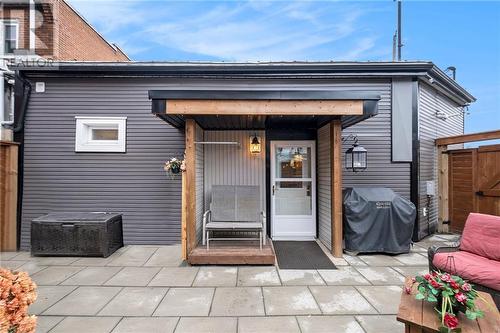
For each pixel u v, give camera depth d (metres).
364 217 4.38
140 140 5.08
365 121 5.25
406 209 4.42
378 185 5.23
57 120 5.05
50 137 5.04
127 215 5.05
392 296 3.02
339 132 4.25
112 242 4.50
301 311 2.71
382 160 5.24
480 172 5.25
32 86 5.04
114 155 5.07
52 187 5.02
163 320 2.57
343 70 5.10
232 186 4.96
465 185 5.55
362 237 4.35
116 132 5.25
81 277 3.53
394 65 5.05
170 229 5.07
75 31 7.20
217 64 4.98
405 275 3.59
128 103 5.08
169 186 5.08
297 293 3.09
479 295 2.05
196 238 4.51
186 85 5.11
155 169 5.08
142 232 5.06
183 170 4.05
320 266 3.90
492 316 1.88
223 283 3.34
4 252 4.68
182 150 5.09
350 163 4.85
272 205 5.42
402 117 5.24
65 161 5.04
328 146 4.77
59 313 2.69
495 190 5.01
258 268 3.83
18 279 1.85
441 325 1.77
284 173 5.51
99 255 4.30
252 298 2.97
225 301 2.91
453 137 5.59
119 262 4.08
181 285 3.29
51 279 3.47
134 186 5.06
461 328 1.77
